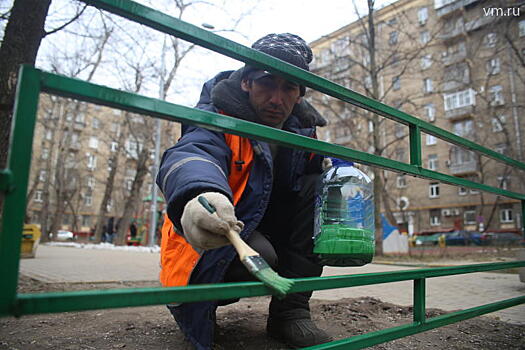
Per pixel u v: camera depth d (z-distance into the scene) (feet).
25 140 2.40
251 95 5.56
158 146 51.96
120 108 2.88
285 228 6.06
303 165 6.14
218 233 3.43
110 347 5.60
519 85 55.67
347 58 39.96
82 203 122.62
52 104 67.41
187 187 3.68
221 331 6.62
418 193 90.33
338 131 78.59
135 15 3.11
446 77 49.03
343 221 5.16
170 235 5.17
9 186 2.30
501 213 78.38
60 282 12.96
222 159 4.85
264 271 3.20
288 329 5.55
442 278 17.46
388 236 37.86
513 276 18.17
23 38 8.26
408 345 6.16
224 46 3.53
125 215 50.85
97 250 38.78
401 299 11.23
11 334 6.30
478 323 7.83
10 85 8.09
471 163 80.18
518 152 57.26
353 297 11.51
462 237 64.08
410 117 5.32
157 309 8.72
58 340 5.95
